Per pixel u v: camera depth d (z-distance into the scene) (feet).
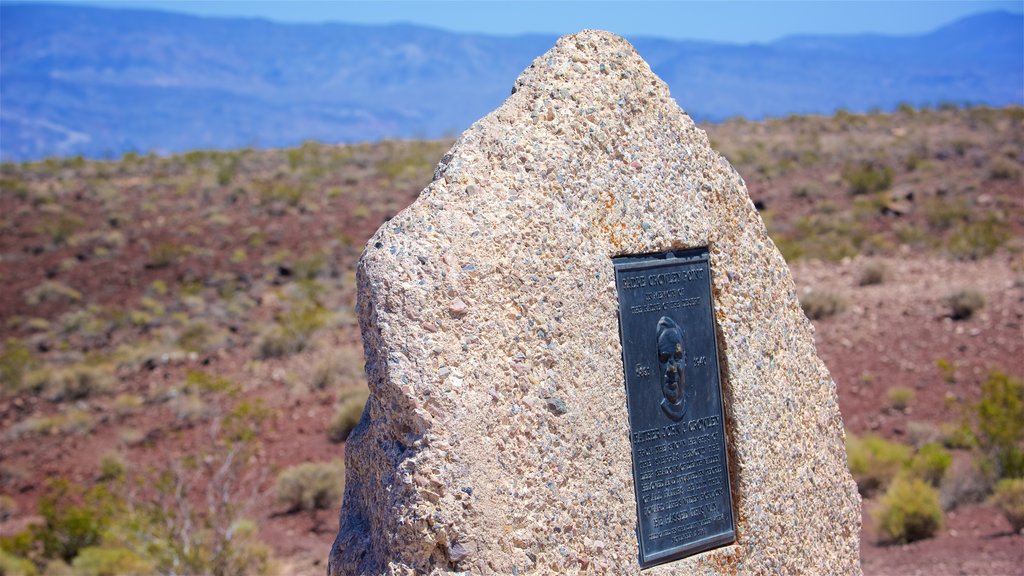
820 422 10.91
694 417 10.01
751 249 10.56
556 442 8.94
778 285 10.74
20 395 36.83
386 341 8.56
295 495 23.82
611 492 9.26
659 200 9.91
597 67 9.88
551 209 9.27
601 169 9.62
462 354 8.66
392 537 8.48
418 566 8.42
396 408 8.57
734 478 10.19
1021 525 18.28
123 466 26.71
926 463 21.85
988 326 32.17
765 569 10.26
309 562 19.89
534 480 8.77
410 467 8.45
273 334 39.60
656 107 10.09
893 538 18.69
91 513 22.02
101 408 34.30
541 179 9.30
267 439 28.50
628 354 9.61
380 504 8.66
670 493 9.78
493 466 8.60
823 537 10.79
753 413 10.30
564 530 8.89
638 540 9.50
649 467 9.66
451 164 9.11
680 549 9.77
